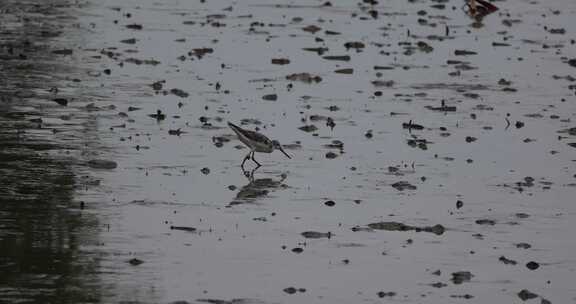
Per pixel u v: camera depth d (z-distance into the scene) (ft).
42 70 83.71
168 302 41.39
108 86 79.92
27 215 50.93
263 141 62.59
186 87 81.41
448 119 75.61
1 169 58.08
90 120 69.87
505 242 50.88
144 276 44.16
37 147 62.75
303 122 72.84
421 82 87.45
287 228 51.60
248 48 98.17
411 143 68.69
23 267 44.32
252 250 48.14
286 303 41.98
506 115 77.46
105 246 47.47
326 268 46.34
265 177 60.18
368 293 43.55
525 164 64.85
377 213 54.54
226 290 43.06
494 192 59.06
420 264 47.37
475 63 96.07
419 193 58.29
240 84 83.41
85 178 57.57
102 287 42.65
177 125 70.18
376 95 81.92
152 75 84.84
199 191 56.75
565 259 48.78
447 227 52.80
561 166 64.64
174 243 48.47
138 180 57.88
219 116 73.20
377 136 70.28
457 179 61.31
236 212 53.62
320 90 82.89
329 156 64.80
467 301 43.16
